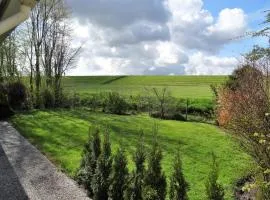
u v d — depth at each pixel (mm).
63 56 35406
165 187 8008
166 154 14602
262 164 8828
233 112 12461
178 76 71875
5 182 11953
